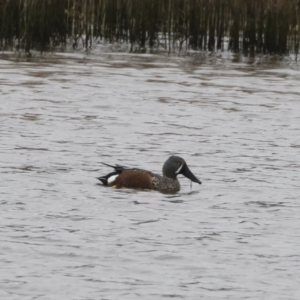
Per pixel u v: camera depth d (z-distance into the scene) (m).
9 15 48.97
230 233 18.23
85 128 29.28
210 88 38.81
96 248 16.89
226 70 44.53
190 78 41.41
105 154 25.66
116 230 18.12
